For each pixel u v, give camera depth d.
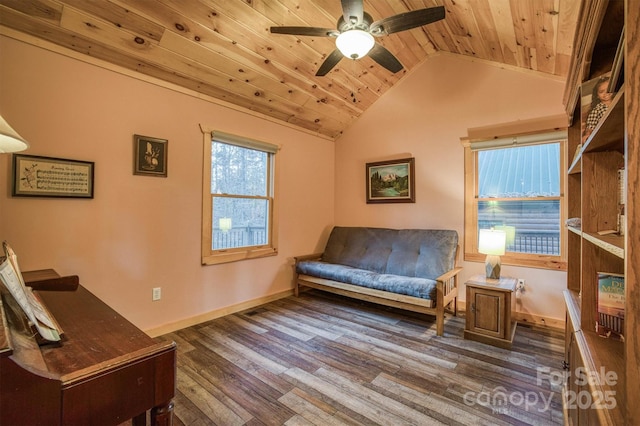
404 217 4.08
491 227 3.43
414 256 3.61
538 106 3.14
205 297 3.20
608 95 1.26
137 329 1.20
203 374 2.17
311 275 3.89
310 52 3.12
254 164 3.74
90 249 2.43
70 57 2.31
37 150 2.17
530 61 3.02
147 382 0.99
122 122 2.59
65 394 0.82
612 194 1.29
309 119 4.16
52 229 2.25
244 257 3.55
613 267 1.28
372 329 2.99
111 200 2.54
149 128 2.75
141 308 2.73
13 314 1.08
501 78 3.36
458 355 2.46
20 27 2.07
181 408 1.81
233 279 3.46
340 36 2.06
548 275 3.07
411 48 3.60
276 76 3.26
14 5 1.94
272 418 1.73
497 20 2.57
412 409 1.80
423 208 3.91
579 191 2.00
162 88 2.84
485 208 3.48
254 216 3.73
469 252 3.54
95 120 2.44
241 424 1.68
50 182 2.22
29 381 0.77
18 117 2.09
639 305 0.63
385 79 3.96
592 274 1.32
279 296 3.99
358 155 4.54
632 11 0.64
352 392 1.97
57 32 2.16
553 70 2.98
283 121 4.01
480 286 2.69
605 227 1.29
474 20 2.73
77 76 2.34
